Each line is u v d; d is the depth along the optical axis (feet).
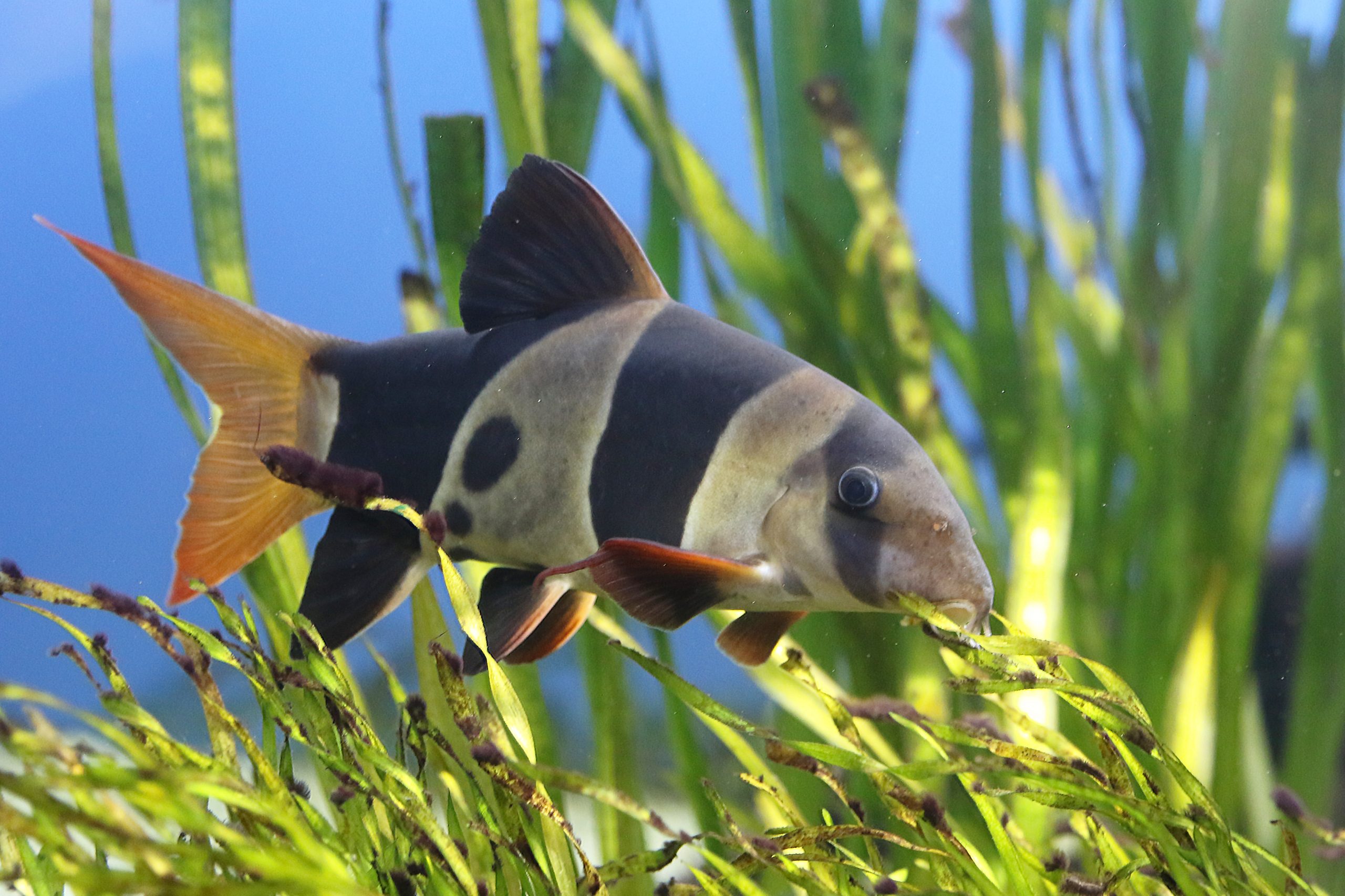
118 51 19.69
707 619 3.03
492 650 2.55
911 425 3.19
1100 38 4.12
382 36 2.93
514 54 3.03
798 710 2.99
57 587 2.44
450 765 2.58
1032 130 3.63
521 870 2.52
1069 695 2.46
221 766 2.41
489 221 2.57
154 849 2.28
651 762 5.13
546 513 2.56
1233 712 3.43
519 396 2.56
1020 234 4.22
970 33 3.51
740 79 3.80
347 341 2.63
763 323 3.97
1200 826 2.44
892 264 3.16
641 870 2.47
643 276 2.57
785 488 2.52
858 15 3.66
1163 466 3.66
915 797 2.49
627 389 2.54
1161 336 3.80
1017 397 3.45
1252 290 3.62
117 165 2.99
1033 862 2.51
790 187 3.69
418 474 2.59
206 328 2.61
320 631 2.59
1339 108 3.63
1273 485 3.51
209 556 2.60
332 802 2.50
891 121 3.65
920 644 3.13
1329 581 3.77
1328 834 2.51
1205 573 3.49
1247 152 3.65
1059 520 3.12
